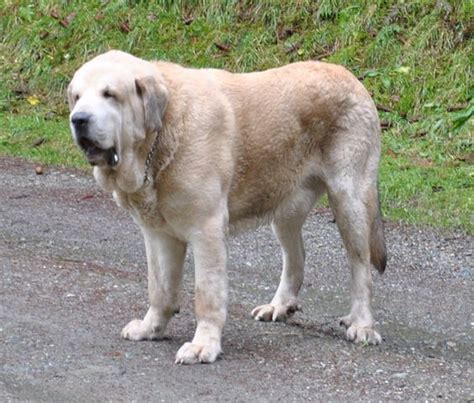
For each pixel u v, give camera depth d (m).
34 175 17.30
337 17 21.58
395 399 8.54
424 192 15.80
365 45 20.81
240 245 13.66
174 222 9.29
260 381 8.81
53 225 14.50
